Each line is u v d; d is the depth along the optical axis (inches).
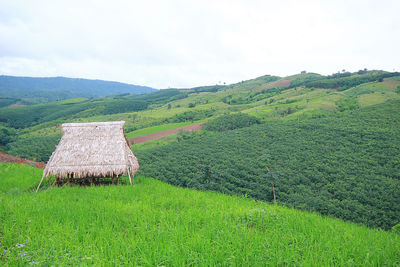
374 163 2127.2
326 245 265.1
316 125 3513.8
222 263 218.4
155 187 671.1
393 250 262.4
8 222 305.0
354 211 1416.1
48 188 637.9
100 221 333.1
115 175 795.4
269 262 218.5
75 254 230.7
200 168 2412.6
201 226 329.7
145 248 241.9
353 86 6948.8
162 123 5821.9
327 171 2117.4
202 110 6879.9
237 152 3024.1
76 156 729.6
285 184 1914.4
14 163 1128.2
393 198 1517.0
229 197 615.8
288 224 338.3
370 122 3248.0
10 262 216.1
